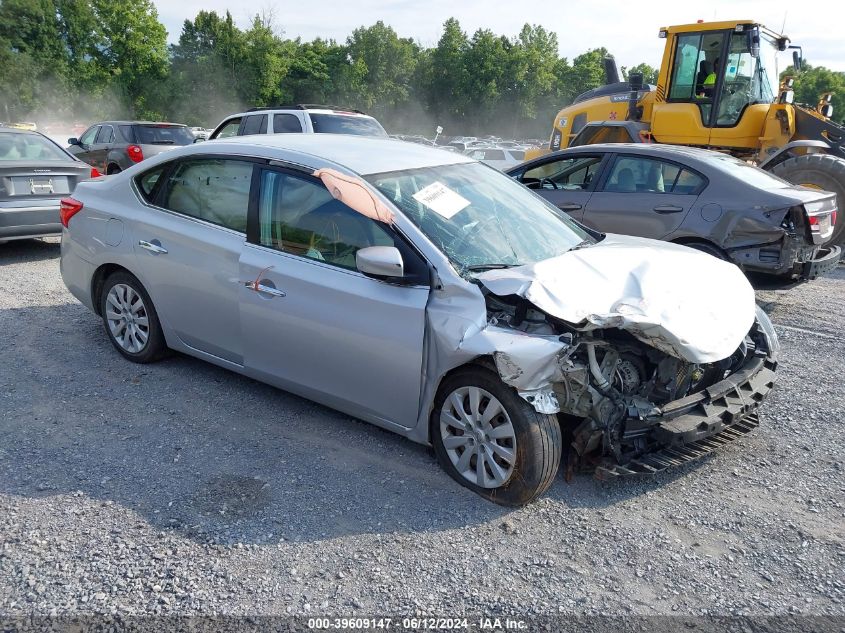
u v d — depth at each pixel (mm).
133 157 14375
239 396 4664
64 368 5051
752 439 4262
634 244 4340
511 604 2793
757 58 10523
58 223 8336
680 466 3928
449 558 3070
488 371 3412
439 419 3658
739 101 10633
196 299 4477
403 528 3279
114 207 4996
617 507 3502
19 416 4297
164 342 5004
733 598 2852
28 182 8156
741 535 3283
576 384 3359
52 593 2779
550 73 91875
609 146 7504
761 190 6520
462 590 2869
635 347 3574
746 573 3010
